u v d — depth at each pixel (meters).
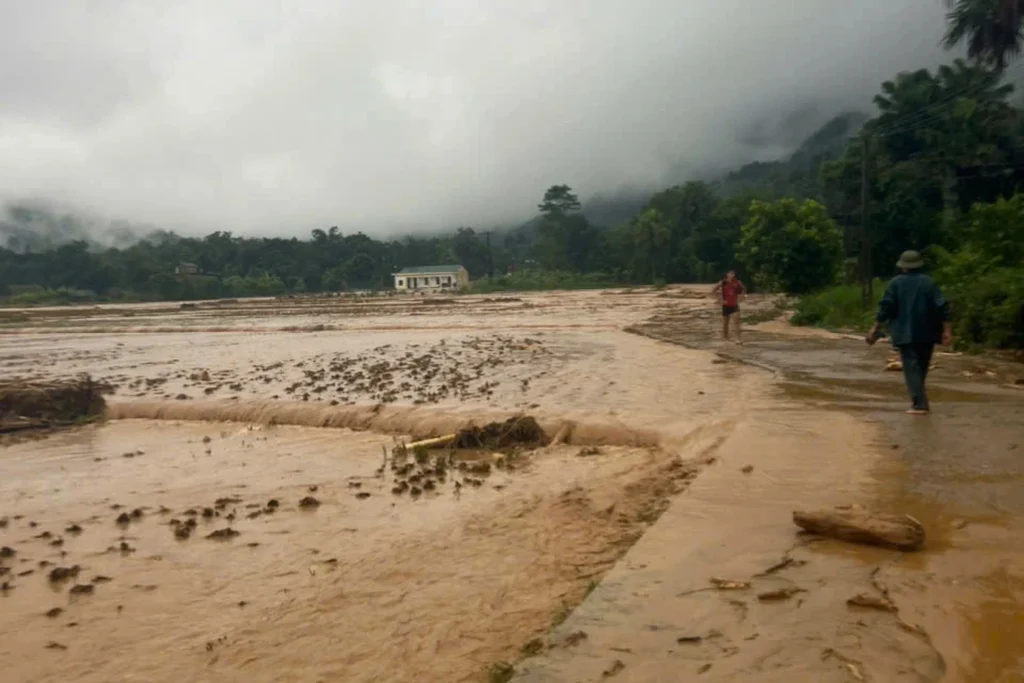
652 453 9.41
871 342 9.83
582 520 6.93
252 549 7.01
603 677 3.65
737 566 4.87
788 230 33.84
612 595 4.58
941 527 5.34
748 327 28.50
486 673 4.32
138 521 8.14
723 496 6.43
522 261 185.50
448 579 5.80
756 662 3.65
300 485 9.24
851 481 6.60
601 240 127.94
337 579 6.04
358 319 47.91
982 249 20.52
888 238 40.03
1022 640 3.70
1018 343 15.82
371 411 13.05
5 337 43.44
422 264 175.12
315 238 176.50
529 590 5.47
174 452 11.84
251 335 37.06
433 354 22.66
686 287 90.62
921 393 9.50
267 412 13.92
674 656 3.79
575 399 12.98
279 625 5.27
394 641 4.86
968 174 37.16
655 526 5.77
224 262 167.75
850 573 4.62
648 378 15.30
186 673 4.71
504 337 28.47
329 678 4.48
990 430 8.33
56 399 15.27
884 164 41.59
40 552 7.30
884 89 43.53
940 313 9.22
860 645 3.74
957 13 30.09
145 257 149.38
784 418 9.84
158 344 33.72
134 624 5.53
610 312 44.62
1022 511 5.57
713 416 10.73
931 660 3.56
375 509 8.01
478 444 10.78
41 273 145.62
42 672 4.88
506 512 7.38
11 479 10.56
